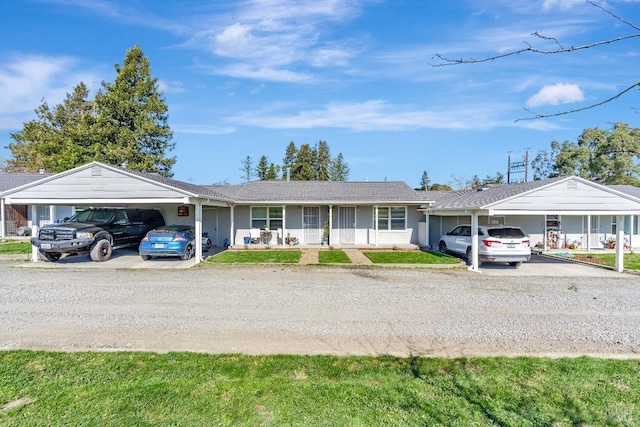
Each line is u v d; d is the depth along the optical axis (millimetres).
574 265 13797
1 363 4465
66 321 6328
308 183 22734
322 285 9680
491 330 6043
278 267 12586
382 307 7461
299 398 3738
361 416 3438
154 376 4180
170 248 13375
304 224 19906
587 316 6891
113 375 4191
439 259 14117
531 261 15000
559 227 19312
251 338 5578
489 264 14023
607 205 12406
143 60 31125
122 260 13805
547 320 6609
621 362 4656
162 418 3373
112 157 28859
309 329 6039
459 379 4180
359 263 13156
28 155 41000
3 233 22016
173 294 8500
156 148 31938
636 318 6773
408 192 20391
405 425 3303
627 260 14891
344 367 4480
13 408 3496
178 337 5590
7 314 6734
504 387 4000
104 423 3283
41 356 4691
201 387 3932
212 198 14633
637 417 3463
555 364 4570
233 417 3402
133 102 30578
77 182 13031
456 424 3322
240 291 8883
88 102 43906
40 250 12766
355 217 20031
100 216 14922
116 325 6145
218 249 18109
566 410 3566
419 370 4406
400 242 19953
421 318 6703
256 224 19859
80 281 9961
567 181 12461
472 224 12836
